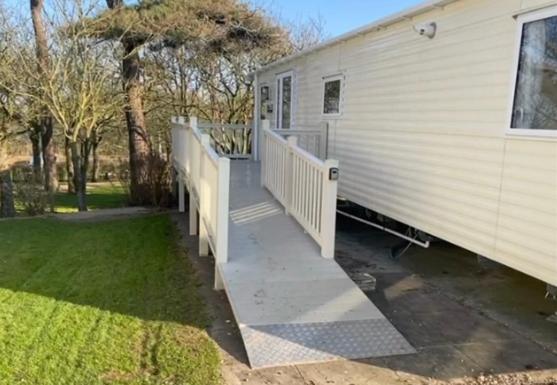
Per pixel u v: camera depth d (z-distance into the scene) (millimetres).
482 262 5102
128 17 11539
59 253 6660
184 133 8734
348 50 7223
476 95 4562
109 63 12461
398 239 7387
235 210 6410
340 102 7562
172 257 6391
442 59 5043
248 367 3309
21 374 3207
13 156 15812
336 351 3492
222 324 4078
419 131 5477
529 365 3477
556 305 4688
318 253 5070
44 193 11234
